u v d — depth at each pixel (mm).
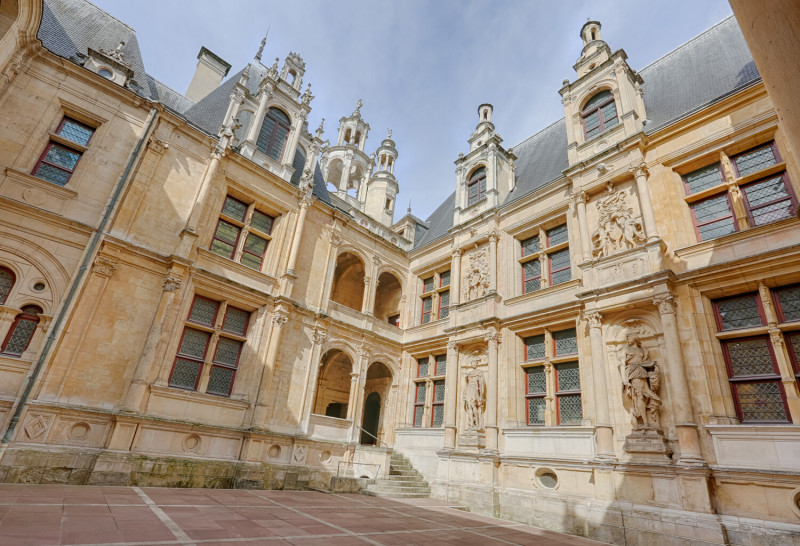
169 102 18047
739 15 3520
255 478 12719
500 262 16688
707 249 10969
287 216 16688
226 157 15305
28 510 6418
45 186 11344
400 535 7418
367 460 15531
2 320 10148
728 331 10203
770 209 10594
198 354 13367
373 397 20453
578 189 14391
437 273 19938
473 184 20047
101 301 11523
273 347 14516
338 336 17031
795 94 3031
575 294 12977
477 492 13172
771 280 9797
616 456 10852
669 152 12641
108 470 10305
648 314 11477
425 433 16734
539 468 12375
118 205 12320
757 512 8500
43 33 13008
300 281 16391
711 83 13812
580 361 12633
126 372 11539
